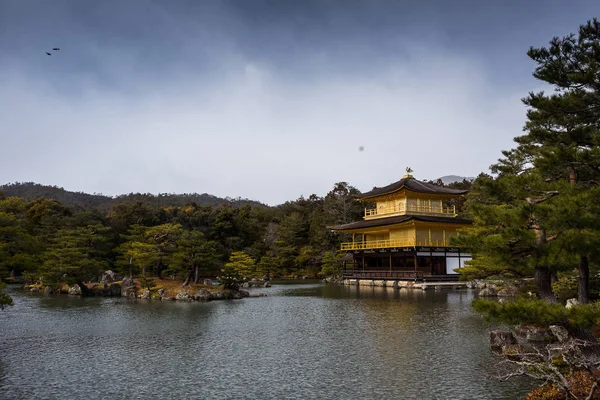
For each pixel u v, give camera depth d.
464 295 50.00
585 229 13.66
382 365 20.39
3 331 29.61
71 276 54.44
